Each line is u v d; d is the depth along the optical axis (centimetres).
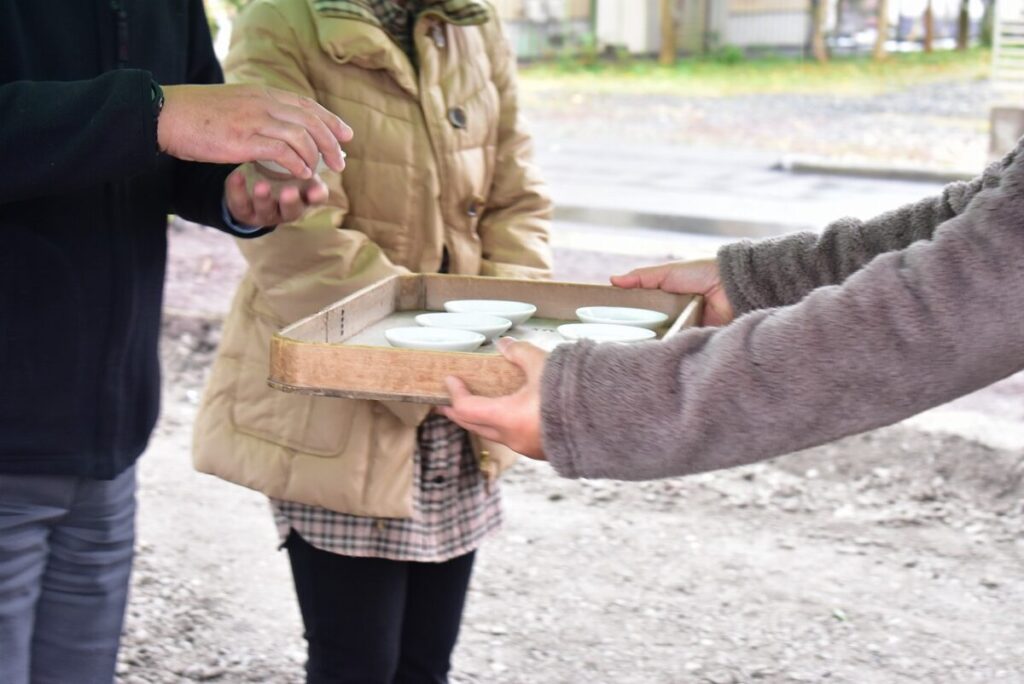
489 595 392
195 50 222
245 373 254
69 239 191
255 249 249
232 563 408
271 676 344
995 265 134
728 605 388
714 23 2902
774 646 364
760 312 146
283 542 258
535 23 2838
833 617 381
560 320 218
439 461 253
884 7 2670
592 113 1800
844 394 139
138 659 348
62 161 170
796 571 410
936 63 2603
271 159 176
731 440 143
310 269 244
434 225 256
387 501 242
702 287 213
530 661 355
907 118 1708
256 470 249
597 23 2852
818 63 2681
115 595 216
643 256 820
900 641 367
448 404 159
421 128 253
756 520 448
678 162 1300
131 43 200
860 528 441
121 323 199
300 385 164
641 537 434
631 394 146
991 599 392
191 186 218
